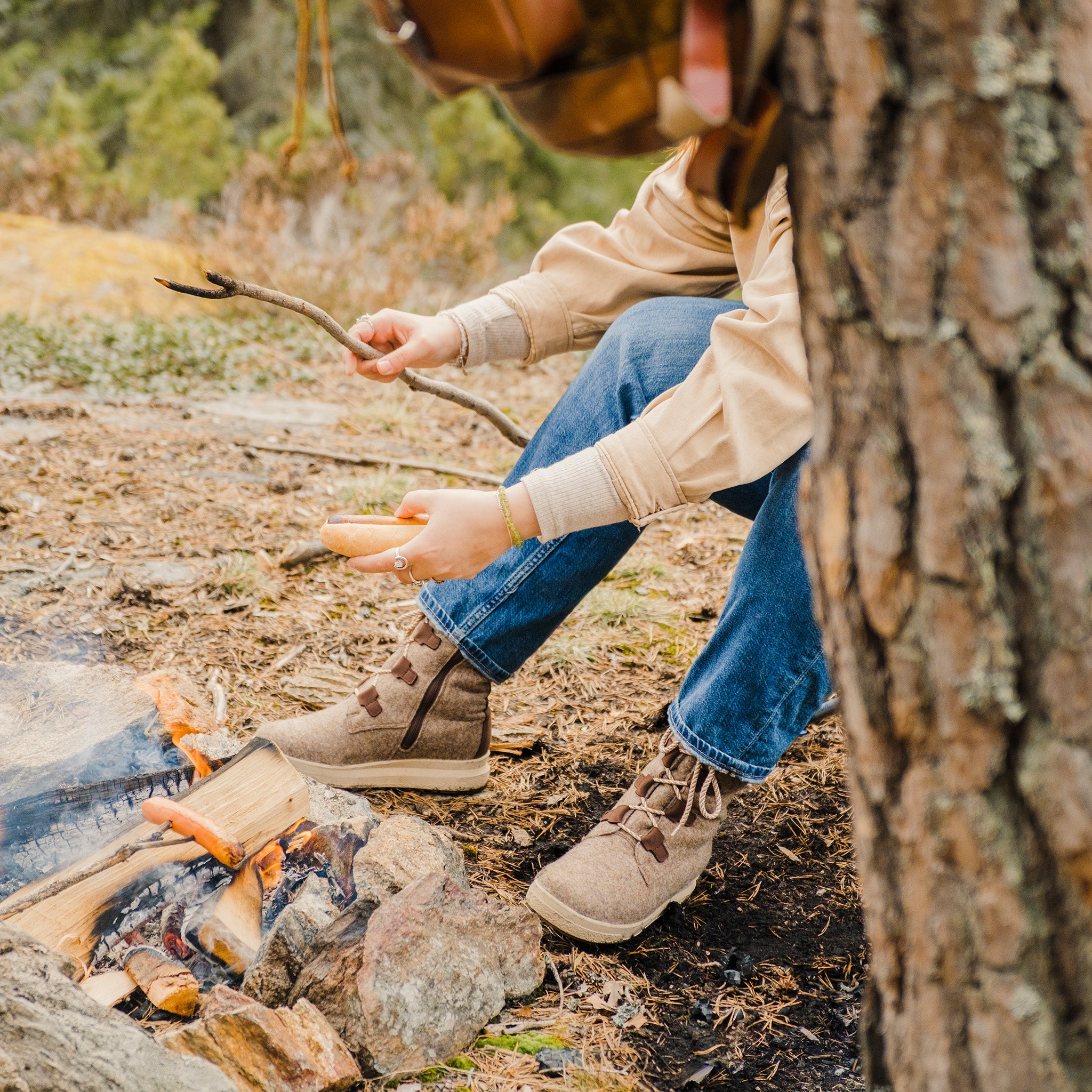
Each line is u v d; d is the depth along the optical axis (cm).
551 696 246
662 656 269
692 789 164
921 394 76
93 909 139
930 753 82
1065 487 73
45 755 167
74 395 498
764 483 180
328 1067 122
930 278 73
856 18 71
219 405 498
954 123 70
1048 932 79
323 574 305
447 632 188
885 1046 94
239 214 844
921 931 86
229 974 139
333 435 456
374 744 194
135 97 1125
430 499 142
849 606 85
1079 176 70
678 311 174
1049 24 68
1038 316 71
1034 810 78
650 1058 140
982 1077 85
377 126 1117
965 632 78
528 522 140
